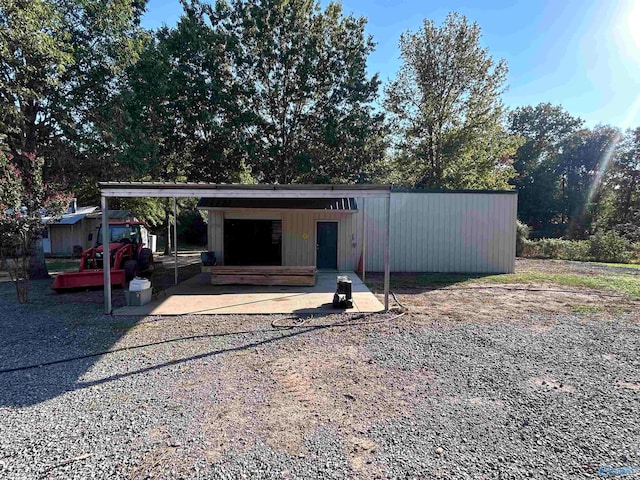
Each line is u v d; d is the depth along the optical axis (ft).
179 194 22.80
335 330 19.63
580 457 8.67
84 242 70.28
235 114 55.36
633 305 25.88
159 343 17.52
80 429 9.97
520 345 17.11
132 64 43.83
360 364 14.78
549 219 123.13
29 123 37.04
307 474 8.05
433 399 11.73
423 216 43.73
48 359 15.44
